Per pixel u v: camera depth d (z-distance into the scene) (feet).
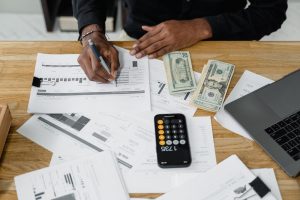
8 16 7.29
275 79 3.11
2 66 3.13
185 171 2.54
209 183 2.47
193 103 2.90
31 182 2.47
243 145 2.69
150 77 3.10
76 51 3.29
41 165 2.56
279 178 2.51
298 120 2.78
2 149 2.60
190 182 2.48
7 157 2.59
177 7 4.07
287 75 3.06
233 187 2.44
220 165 2.56
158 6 4.07
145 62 3.21
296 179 2.51
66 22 6.85
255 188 2.43
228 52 3.30
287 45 3.35
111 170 2.53
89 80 3.06
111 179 2.48
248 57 3.26
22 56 3.21
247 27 3.62
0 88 2.98
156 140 2.67
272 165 2.58
